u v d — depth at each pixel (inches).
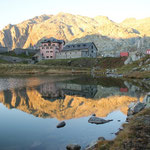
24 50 5984.3
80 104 860.0
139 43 5787.4
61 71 3388.3
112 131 504.4
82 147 408.2
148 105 655.1
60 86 1533.0
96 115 669.9
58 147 411.2
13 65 3417.8
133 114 632.4
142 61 2999.5
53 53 5128.0
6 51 5866.1
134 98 988.6
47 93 1186.0
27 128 540.4
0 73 2979.8
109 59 3959.2
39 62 4581.7
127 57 3759.8
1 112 724.0
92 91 1272.1
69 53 4697.3
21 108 787.4
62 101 935.7
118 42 7278.5
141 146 341.4
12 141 446.9
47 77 2426.2
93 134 486.0
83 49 4512.8
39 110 746.8
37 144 427.8
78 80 2030.0
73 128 532.7
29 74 2972.4
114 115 666.8
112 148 354.0
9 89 1350.9
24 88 1403.8
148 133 395.9
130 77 2260.1
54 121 602.2
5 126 559.5
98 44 7175.2
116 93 1170.6
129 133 406.6
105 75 2770.7
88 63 4018.2
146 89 1302.9
